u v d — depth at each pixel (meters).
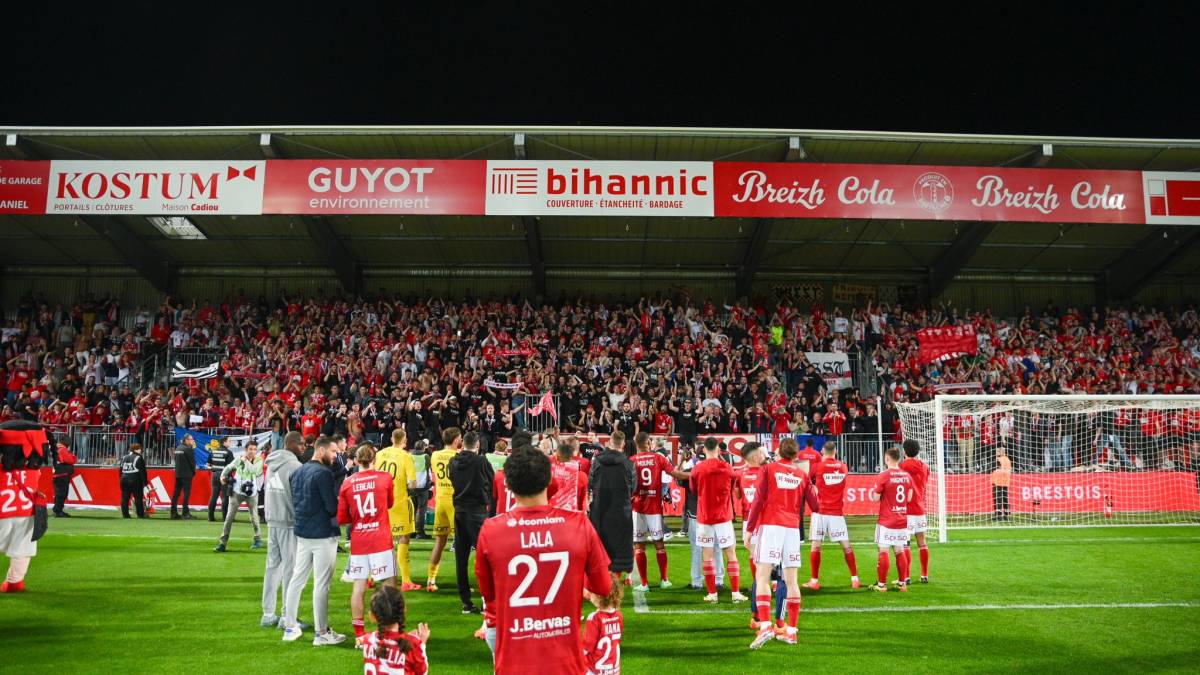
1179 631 8.64
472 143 20.67
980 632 8.56
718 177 19.89
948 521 18.72
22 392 23.69
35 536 10.40
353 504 7.96
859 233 25.44
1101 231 25.34
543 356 24.03
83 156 21.11
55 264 28.45
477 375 22.34
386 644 5.24
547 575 4.05
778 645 8.03
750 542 8.76
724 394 22.33
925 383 23.53
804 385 23.47
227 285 28.53
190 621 8.84
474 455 9.61
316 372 23.42
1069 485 19.03
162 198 19.53
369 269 28.42
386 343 24.28
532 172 19.84
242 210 19.52
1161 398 16.31
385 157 21.30
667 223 24.69
